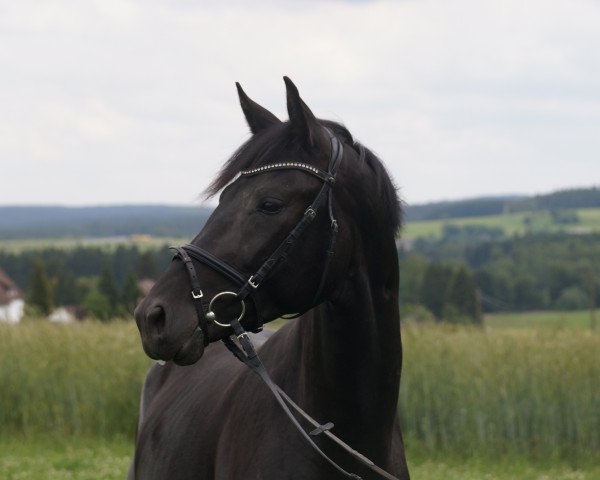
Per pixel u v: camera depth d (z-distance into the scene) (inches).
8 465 441.4
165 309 130.9
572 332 531.5
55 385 540.7
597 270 2203.5
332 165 140.3
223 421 163.3
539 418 488.7
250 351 140.4
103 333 585.9
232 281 134.5
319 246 137.8
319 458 144.9
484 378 498.0
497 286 2123.5
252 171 138.6
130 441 523.8
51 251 3385.8
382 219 145.3
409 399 501.4
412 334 529.7
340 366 145.1
